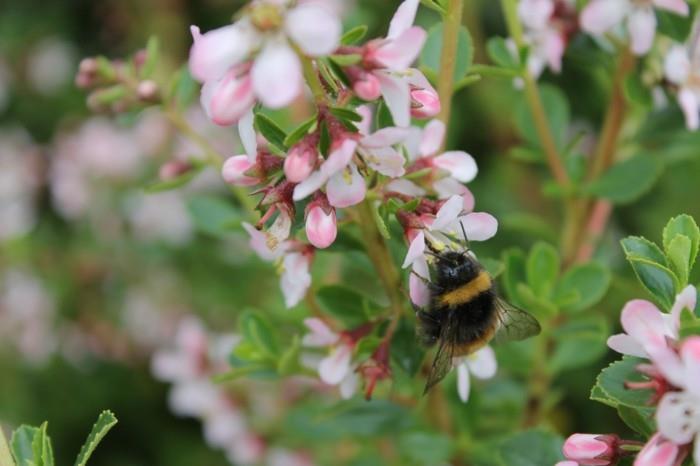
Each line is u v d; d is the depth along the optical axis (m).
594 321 0.35
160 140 0.46
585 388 0.43
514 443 0.32
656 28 0.34
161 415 0.52
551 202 0.45
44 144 0.58
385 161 0.29
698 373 0.27
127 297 0.49
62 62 0.57
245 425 0.40
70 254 0.50
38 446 0.30
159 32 0.51
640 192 0.35
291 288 0.32
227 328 0.46
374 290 0.37
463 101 0.46
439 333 0.31
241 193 0.35
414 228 0.30
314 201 0.29
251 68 0.28
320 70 0.30
